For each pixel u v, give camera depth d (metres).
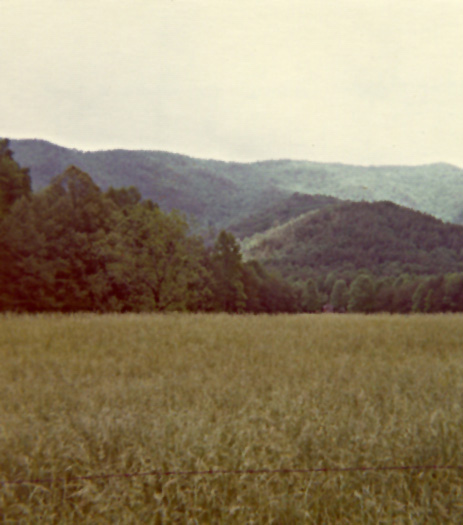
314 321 13.27
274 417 4.19
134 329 10.87
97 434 3.71
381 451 3.49
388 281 188.00
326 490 3.11
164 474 3.15
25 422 4.15
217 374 6.22
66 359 7.39
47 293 38.06
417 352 8.31
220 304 66.25
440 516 2.88
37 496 3.00
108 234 39.38
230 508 2.84
